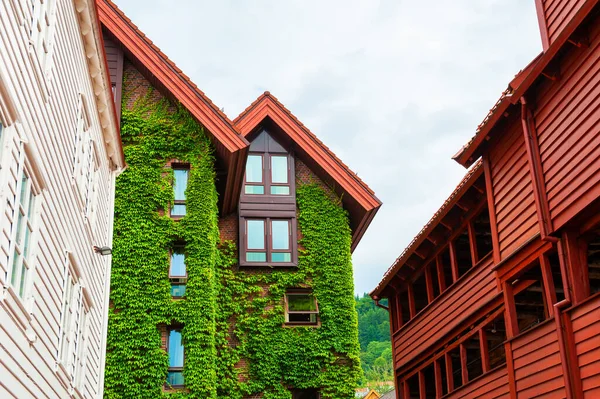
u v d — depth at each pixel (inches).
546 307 696.4
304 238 1096.2
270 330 1033.5
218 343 1010.1
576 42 554.9
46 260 453.7
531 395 612.4
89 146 637.9
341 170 1112.8
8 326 358.9
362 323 4638.3
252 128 1114.7
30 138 408.2
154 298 911.7
